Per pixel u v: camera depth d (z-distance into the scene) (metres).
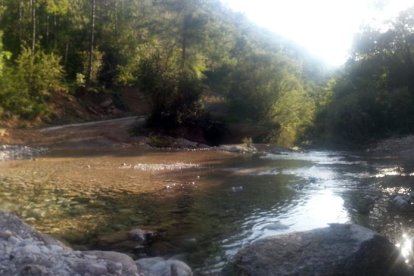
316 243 7.77
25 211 11.81
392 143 33.34
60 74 40.62
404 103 37.75
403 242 9.30
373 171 20.19
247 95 41.47
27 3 44.31
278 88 41.84
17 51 40.16
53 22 46.69
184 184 16.42
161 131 33.19
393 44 45.66
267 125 38.97
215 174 19.00
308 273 7.27
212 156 25.97
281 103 41.84
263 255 7.76
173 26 56.22
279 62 45.75
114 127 32.62
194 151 28.25
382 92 40.44
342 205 12.96
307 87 54.44
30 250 7.06
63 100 39.41
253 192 15.00
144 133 31.89
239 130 37.47
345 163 23.55
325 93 53.38
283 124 40.94
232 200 13.70
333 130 39.09
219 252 9.02
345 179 17.81
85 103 42.47
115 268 7.02
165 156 25.22
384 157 26.83
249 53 56.97
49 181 16.36
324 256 7.46
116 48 50.97
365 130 37.69
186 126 34.47
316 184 16.59
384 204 13.07
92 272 6.62
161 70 34.16
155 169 20.09
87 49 47.84
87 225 10.73
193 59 54.78
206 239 9.84
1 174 17.52
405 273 7.64
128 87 51.62
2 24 41.22
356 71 47.88
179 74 34.91
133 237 9.74
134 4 62.84
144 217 11.59
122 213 11.95
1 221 8.70
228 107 41.91
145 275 7.25
